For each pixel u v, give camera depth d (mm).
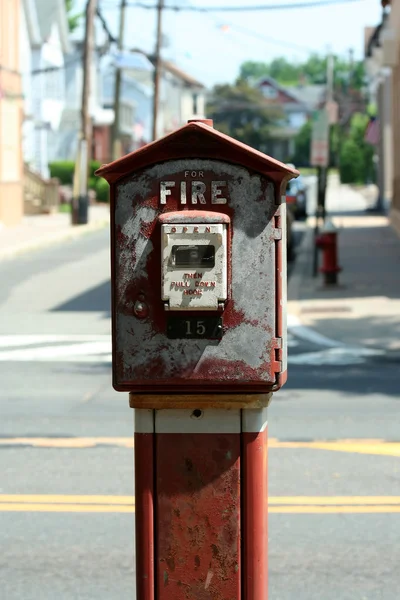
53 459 9984
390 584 6898
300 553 7441
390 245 33875
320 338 17766
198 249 4621
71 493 8867
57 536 7848
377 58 48781
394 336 17781
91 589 6879
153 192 4680
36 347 17328
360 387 13648
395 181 42375
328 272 23469
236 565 4777
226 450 4777
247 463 4773
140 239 4699
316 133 25984
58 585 6941
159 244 4691
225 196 4664
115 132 71125
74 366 15586
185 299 4629
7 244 35500
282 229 4742
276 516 8227
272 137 131000
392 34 39250
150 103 105688
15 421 11727
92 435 10992
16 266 30062
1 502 8633
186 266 4629
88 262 30891
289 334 18172
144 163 4672
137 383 4738
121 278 4719
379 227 42781
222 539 4781
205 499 4777
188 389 4754
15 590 6855
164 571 4805
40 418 11883
